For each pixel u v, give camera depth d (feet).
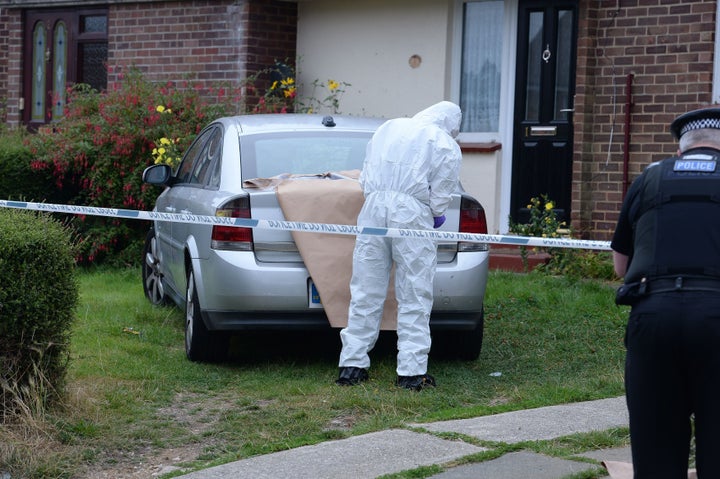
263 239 31.48
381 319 31.60
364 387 30.40
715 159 18.17
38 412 25.94
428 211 30.32
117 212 30.07
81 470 24.34
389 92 58.23
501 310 41.34
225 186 32.81
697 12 47.85
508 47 54.39
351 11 59.26
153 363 33.58
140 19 64.64
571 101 52.75
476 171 54.85
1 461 24.22
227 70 61.05
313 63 60.90
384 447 25.03
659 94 49.03
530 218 53.01
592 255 48.62
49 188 55.52
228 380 31.86
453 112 31.24
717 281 17.47
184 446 25.98
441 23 56.08
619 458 24.26
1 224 26.37
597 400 30.04
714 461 17.30
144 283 44.39
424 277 30.35
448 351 34.68
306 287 31.42
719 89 47.83
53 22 71.26
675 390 17.72
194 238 32.99
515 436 25.93
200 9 62.03
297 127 35.55
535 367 34.24
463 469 23.41
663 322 17.43
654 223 18.07
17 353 26.23
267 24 60.54
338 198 31.58
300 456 24.49
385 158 30.45
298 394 30.30
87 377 31.12
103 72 69.62
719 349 17.20
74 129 55.06
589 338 37.76
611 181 50.42
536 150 53.62
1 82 74.13
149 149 53.72
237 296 31.19
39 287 26.07
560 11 53.06
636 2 49.39
